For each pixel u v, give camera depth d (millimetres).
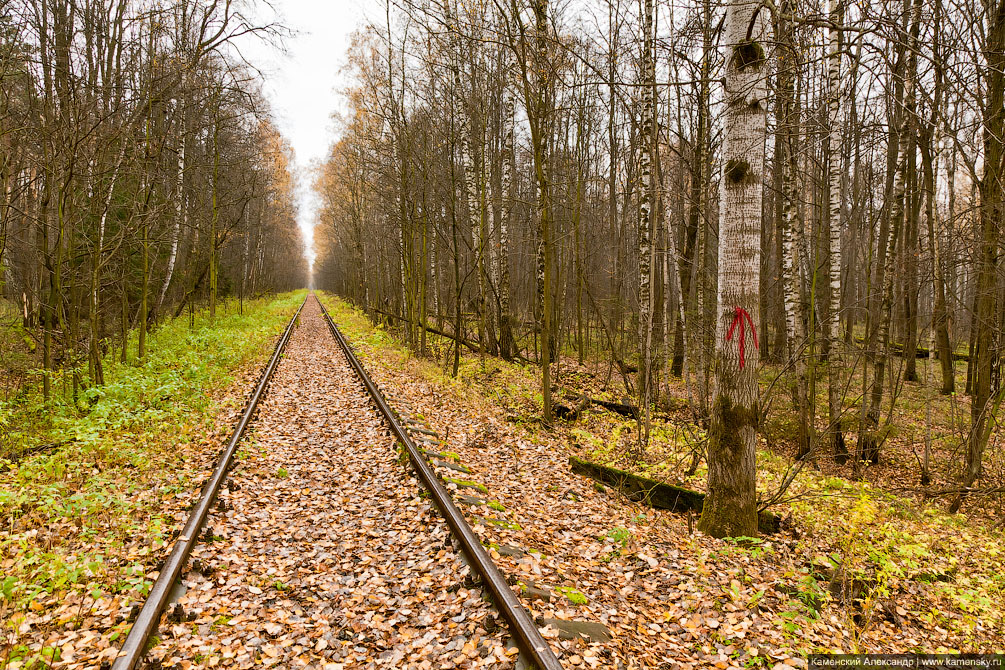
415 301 21203
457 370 15641
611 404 13398
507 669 3600
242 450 7992
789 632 4277
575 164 15586
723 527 6391
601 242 21766
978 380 9391
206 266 26375
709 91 10820
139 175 13453
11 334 14578
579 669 3568
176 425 9305
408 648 3928
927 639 4617
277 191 41031
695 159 13234
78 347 12148
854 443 13031
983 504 9289
